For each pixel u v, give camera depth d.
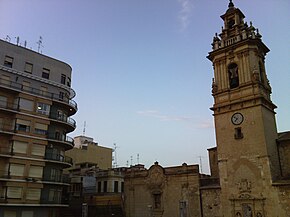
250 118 41.62
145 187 52.75
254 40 43.94
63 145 52.97
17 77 49.47
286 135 43.56
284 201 36.47
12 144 45.72
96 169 75.56
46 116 50.50
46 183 48.16
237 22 47.09
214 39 47.97
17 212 44.59
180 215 45.72
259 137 40.22
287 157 41.12
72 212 55.47
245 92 42.81
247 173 40.16
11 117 46.94
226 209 41.12
